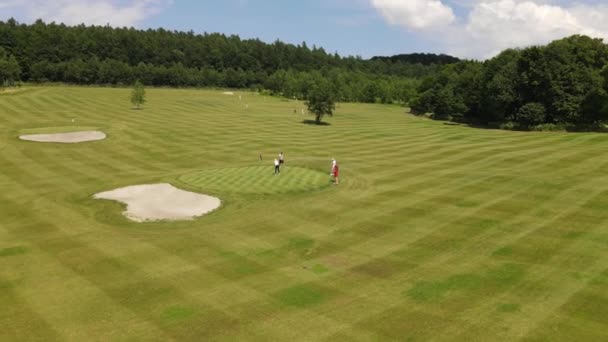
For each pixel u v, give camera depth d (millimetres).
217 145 66188
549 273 21734
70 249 26219
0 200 37344
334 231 28719
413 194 36312
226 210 34312
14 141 63969
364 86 192000
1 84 146875
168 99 148750
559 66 88500
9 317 18625
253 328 17641
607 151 52156
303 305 19391
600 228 27125
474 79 116875
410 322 17844
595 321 17500
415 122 108250
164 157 57562
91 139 68125
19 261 24422
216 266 23703
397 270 22750
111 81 191250
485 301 19344
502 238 26375
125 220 32062
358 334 17078
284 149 62844
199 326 17844
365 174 44969
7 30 180000
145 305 19578
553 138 66312
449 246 25578
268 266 23641
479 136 73000
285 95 190250
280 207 34500
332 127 91812
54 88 154750
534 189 36156
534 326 17297
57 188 41625
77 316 18672
